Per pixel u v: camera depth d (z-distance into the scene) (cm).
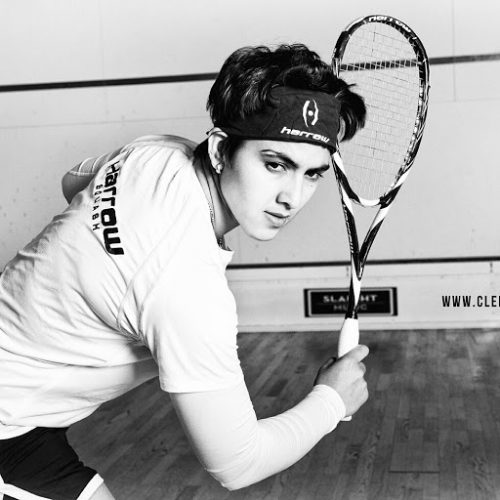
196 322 104
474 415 311
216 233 118
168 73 467
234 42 459
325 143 108
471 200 452
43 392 124
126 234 110
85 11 466
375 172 414
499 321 454
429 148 449
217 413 108
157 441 298
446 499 239
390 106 418
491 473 256
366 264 464
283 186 108
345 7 444
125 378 128
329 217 462
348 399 132
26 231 488
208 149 111
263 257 472
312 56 111
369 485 251
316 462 270
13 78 477
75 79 473
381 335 453
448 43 441
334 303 468
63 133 479
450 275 458
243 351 436
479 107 444
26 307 120
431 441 285
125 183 117
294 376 380
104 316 113
